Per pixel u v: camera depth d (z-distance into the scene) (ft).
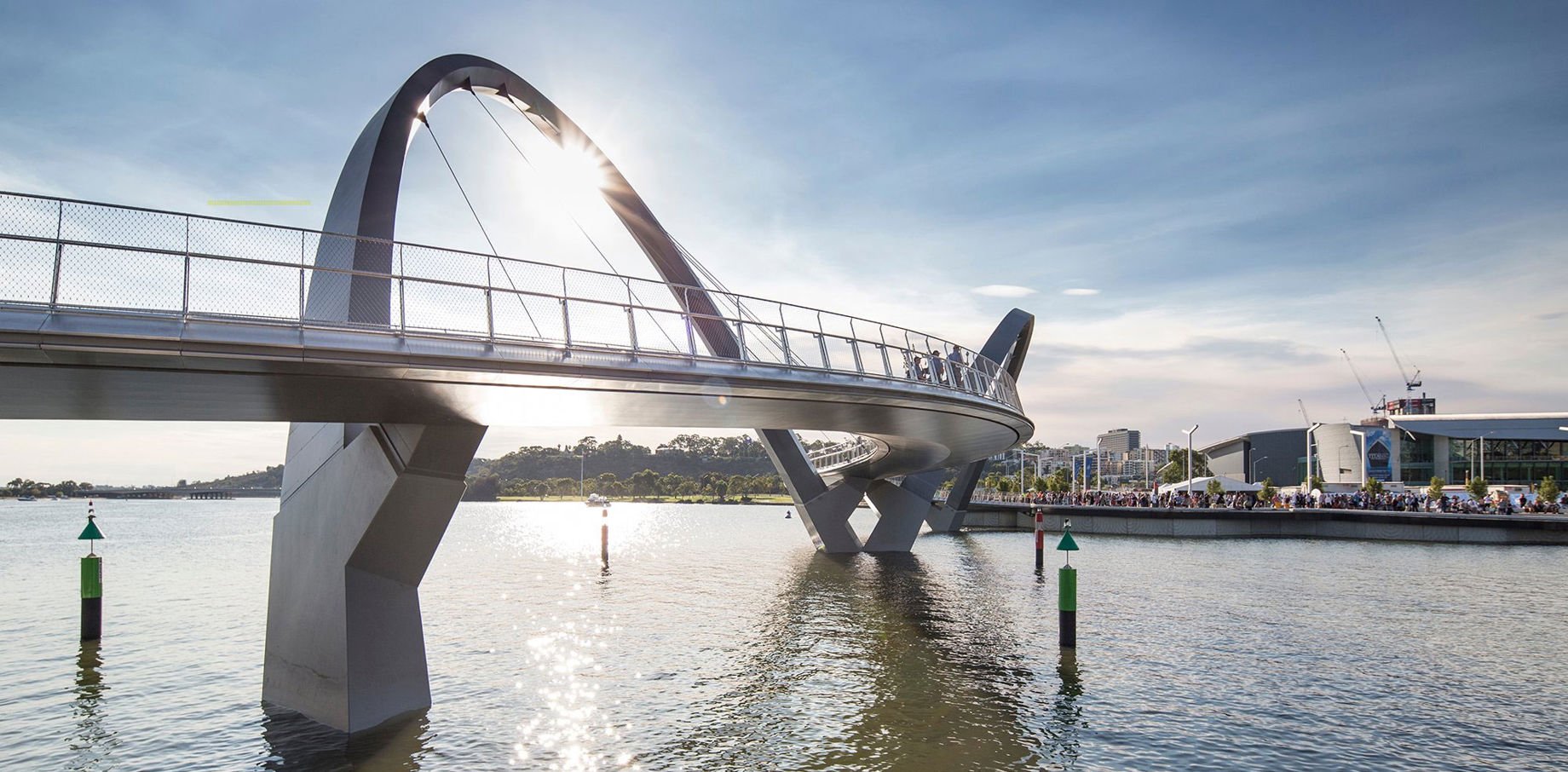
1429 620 97.60
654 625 95.55
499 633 90.79
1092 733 56.49
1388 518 215.72
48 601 115.55
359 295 53.16
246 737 54.80
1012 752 52.85
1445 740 56.03
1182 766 50.78
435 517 57.93
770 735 55.93
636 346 60.49
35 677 70.79
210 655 79.20
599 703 63.16
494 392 56.34
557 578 143.74
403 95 82.74
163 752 52.37
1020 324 177.27
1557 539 199.31
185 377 47.11
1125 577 137.69
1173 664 75.51
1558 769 51.13
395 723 57.21
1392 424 439.22
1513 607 107.14
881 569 151.23
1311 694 66.03
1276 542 209.56
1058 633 89.51
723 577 142.20
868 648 81.97
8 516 456.04
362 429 56.85
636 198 125.49
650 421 79.97
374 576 58.29
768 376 69.82
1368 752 53.67
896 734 56.29
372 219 71.36
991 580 134.51
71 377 46.29
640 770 49.75
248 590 127.13
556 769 49.83
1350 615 100.48
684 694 65.67
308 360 46.01
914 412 97.96
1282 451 543.39
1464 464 424.05
